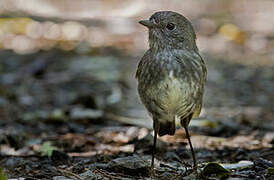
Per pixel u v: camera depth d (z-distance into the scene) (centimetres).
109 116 1198
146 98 813
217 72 1705
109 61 1820
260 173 756
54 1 3145
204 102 1391
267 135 1040
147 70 803
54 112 1184
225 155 921
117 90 1446
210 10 2814
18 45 2092
